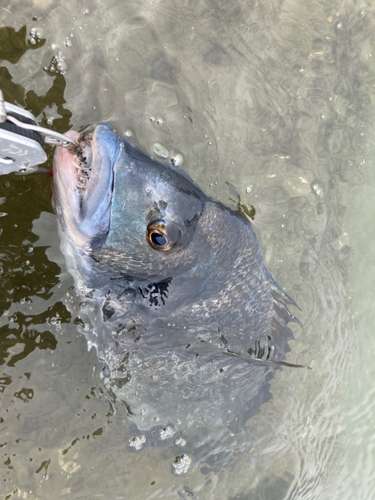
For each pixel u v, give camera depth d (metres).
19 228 0.31
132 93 0.36
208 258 0.33
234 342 0.36
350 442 0.49
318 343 0.46
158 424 0.39
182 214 0.30
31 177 0.31
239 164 0.41
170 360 0.36
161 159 0.36
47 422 0.35
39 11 0.33
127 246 0.31
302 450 0.46
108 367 0.36
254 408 0.42
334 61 0.48
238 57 0.42
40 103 0.32
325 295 0.47
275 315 0.38
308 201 0.45
